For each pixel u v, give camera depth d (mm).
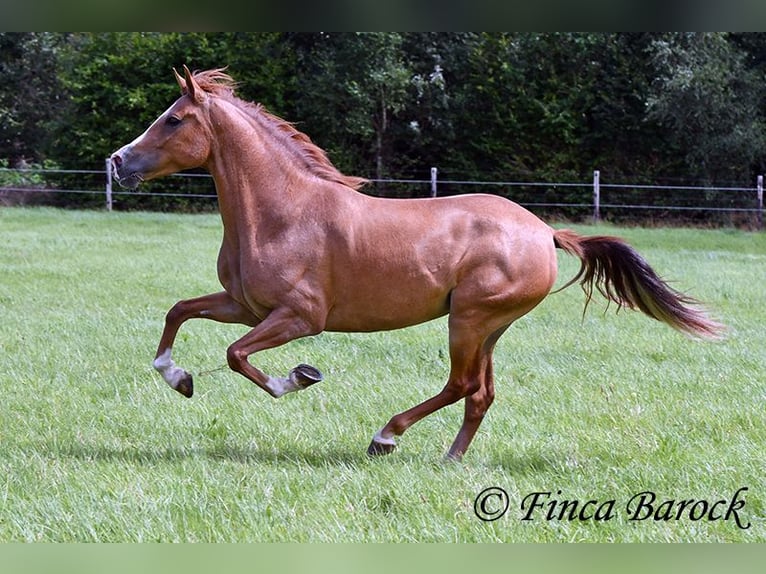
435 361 11016
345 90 34500
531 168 36312
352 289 7465
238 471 7152
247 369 7379
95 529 6094
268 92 34969
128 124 34312
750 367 11109
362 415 8828
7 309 14047
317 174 7652
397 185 36312
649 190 34938
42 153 37656
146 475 6988
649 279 7918
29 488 6703
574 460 7586
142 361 10805
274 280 7375
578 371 10727
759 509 6625
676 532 6227
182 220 28453
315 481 6949
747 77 33875
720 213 33594
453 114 36188
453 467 7387
